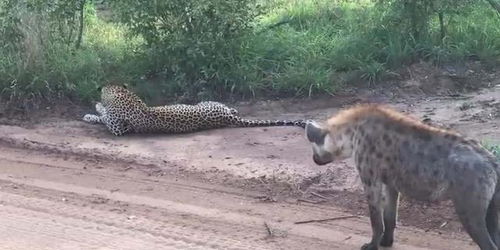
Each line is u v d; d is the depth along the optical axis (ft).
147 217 23.25
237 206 23.88
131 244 21.39
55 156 28.94
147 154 28.53
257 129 31.09
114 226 22.66
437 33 37.50
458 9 36.91
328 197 24.25
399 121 19.71
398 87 34.50
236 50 35.47
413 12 36.76
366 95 34.01
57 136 31.07
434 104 32.68
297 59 36.19
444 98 33.47
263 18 41.01
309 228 22.21
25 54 34.91
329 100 33.86
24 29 35.01
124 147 29.58
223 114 31.48
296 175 25.62
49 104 34.47
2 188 25.91
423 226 22.12
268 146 28.73
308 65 35.47
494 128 28.94
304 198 24.30
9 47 35.32
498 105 31.83
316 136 21.27
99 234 22.12
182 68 35.50
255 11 37.11
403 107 32.48
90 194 25.17
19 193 25.44
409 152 19.27
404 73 35.24
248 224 22.53
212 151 28.55
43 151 29.48
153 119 31.09
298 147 28.37
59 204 24.41
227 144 29.25
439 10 36.29
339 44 36.73
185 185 25.70
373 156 19.97
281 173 25.90
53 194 25.26
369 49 36.40
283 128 30.94
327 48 37.01
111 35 40.40
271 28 38.78
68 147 29.63
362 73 35.04
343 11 40.93
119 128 31.27
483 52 36.09
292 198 24.35
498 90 33.78
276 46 36.73
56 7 35.94
